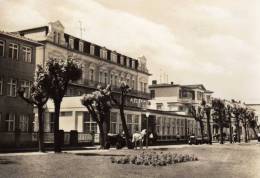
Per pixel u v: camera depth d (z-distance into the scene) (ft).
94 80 190.19
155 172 52.37
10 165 57.41
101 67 196.65
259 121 419.33
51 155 80.84
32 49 123.95
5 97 111.86
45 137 109.50
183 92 272.51
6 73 112.68
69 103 146.72
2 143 95.81
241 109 249.96
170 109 268.00
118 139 120.78
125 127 122.21
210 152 109.70
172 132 215.92
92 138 129.70
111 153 93.56
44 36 156.35
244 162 74.38
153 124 193.26
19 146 100.32
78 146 121.70
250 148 140.87
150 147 135.85
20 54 118.73
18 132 100.48
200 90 282.15
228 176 49.14
